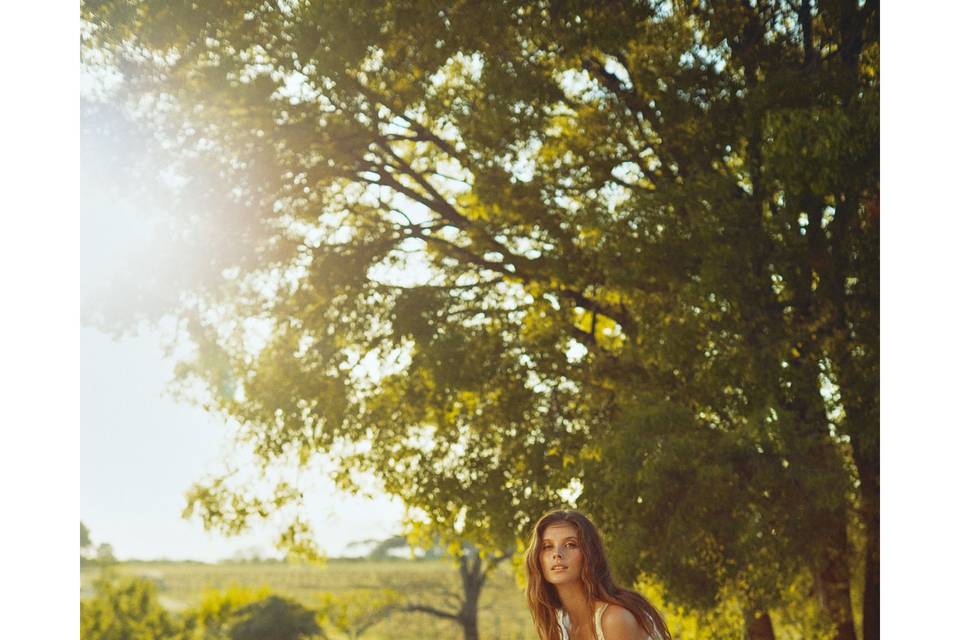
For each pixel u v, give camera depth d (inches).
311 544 591.8
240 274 560.1
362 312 562.6
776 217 468.4
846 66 490.3
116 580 1400.1
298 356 569.9
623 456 444.5
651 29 513.3
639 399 476.7
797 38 523.5
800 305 493.0
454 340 527.5
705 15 509.7
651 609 138.5
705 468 438.0
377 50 521.7
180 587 1472.7
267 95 522.9
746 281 455.2
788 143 439.8
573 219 520.4
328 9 485.7
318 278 561.3
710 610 492.4
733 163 534.6
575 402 542.3
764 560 461.1
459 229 601.0
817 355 478.6
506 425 540.1
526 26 498.0
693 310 461.4
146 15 511.2
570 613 140.9
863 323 474.0
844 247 479.2
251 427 571.5
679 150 524.7
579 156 544.4
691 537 445.4
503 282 580.1
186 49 526.6
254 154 545.6
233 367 566.3
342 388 550.3
